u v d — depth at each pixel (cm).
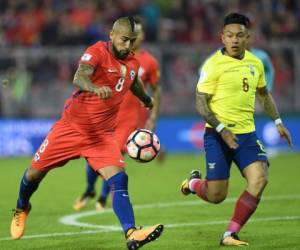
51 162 2834
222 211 3950
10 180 5728
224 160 2900
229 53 2870
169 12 9056
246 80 2867
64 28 8531
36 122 7838
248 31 2858
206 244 2956
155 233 2547
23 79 7781
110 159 2739
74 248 2927
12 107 7806
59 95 7869
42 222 3659
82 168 6856
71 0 8969
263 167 2861
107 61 2717
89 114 2755
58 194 4884
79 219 3744
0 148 7738
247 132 2877
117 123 3931
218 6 9206
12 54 7756
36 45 8481
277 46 8106
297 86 8131
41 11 8775
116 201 2670
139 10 8844
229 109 2866
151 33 8669
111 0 8975
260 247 2864
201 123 8069
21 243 3070
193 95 8031
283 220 3584
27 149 7819
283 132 3059
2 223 3638
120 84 2770
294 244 2934
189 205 4222
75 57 7856
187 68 7981
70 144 2795
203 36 8919
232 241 2869
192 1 9169
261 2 9356
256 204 2858
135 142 2895
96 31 8475
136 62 2823
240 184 5312
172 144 8025
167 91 7988
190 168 6531
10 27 8644
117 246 2955
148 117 4238
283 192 4803
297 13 9344
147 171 6372
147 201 4438
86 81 2598
